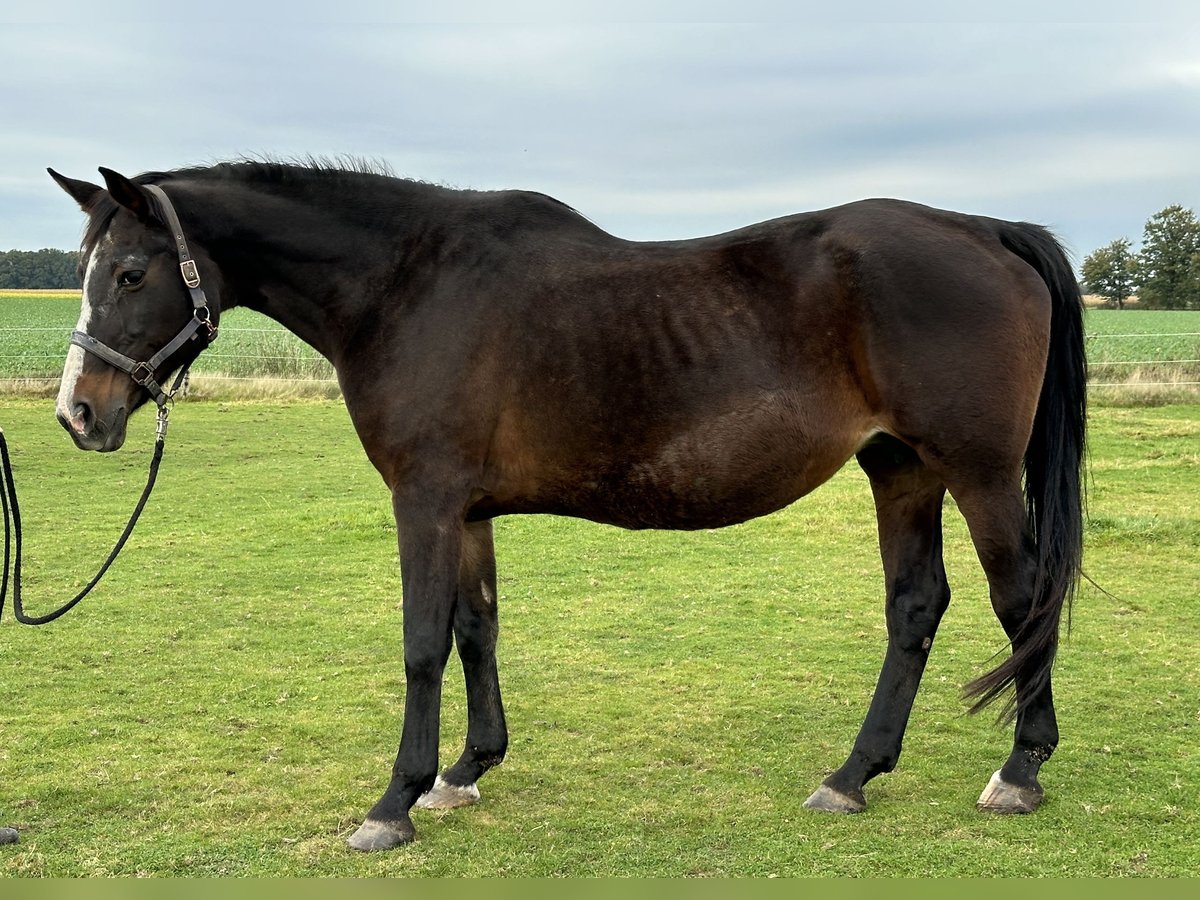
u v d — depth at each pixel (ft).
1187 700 16.78
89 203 13.52
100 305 12.81
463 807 13.43
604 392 12.66
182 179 13.79
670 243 13.39
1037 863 11.49
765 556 28.40
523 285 12.95
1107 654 19.20
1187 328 126.82
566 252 13.21
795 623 21.97
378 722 16.52
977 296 12.28
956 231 12.85
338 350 13.67
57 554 28.48
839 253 12.59
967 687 12.70
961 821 12.69
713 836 12.40
